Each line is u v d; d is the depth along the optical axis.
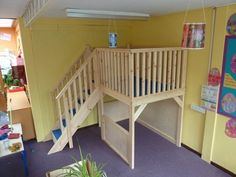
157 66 2.95
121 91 2.98
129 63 2.62
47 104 3.88
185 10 2.95
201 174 2.89
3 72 5.14
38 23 3.46
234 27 2.45
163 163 3.16
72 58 3.93
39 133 3.90
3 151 2.72
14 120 3.71
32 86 3.65
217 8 2.59
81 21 3.84
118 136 3.36
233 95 2.61
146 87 3.02
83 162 1.81
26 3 2.43
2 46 5.14
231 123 2.70
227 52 2.58
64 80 3.92
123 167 3.10
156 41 3.72
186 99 3.32
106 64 3.23
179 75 3.13
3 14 3.08
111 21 4.11
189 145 3.46
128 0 2.09
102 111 3.78
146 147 3.60
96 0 2.05
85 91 3.51
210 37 2.75
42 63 3.67
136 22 4.18
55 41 3.70
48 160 3.31
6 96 4.42
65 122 3.82
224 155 2.88
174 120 3.61
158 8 2.71
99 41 4.13
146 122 4.38
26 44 3.45
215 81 2.79
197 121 3.21
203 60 2.92
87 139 3.96
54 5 2.22
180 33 3.19
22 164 3.23
